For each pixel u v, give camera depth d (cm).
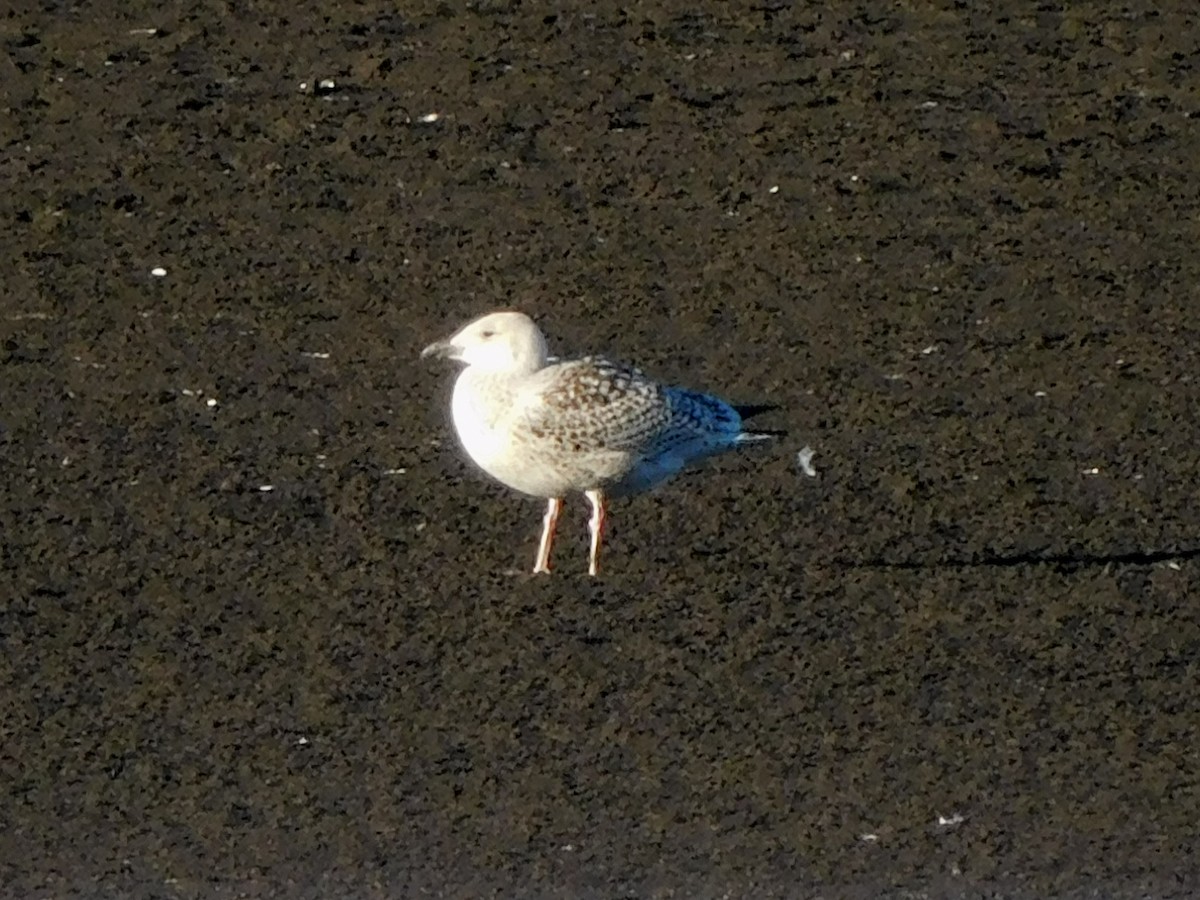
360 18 2302
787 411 1736
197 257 1933
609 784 1331
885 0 2353
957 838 1291
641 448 1486
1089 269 1933
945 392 1764
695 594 1506
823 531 1581
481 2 2330
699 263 1936
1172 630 1475
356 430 1705
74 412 1720
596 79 2197
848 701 1403
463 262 1933
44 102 2152
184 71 2203
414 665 1434
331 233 1969
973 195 2036
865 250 1955
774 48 2256
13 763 1350
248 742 1367
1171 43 2272
